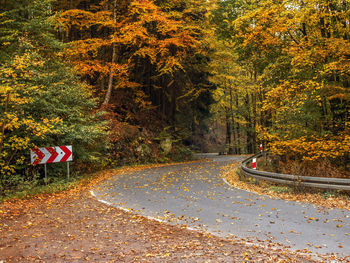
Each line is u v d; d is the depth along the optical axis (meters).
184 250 5.35
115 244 5.65
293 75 15.19
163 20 21.53
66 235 6.15
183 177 15.28
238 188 12.00
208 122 48.97
